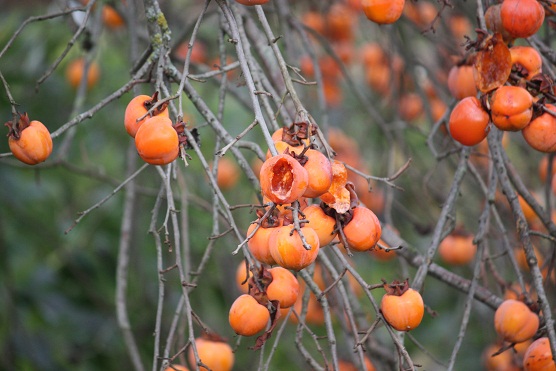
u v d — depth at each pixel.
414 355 5.43
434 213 5.48
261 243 2.29
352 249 2.31
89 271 5.02
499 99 2.53
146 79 2.72
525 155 5.08
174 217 2.61
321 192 2.13
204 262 2.97
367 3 2.79
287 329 5.16
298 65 4.03
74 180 5.06
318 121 4.89
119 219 5.15
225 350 3.12
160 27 2.72
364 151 5.83
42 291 4.92
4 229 4.83
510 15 2.67
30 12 5.12
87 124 5.07
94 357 4.86
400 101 4.74
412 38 5.33
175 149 2.32
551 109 2.63
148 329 4.84
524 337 2.93
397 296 2.35
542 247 4.21
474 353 5.25
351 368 4.59
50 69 2.89
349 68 5.61
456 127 2.61
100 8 4.06
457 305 5.27
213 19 5.39
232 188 5.44
